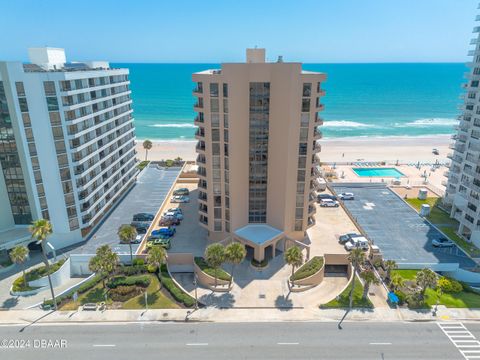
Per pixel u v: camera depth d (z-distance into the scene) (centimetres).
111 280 4959
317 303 4675
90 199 5953
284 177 5256
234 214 5569
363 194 8362
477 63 6259
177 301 4638
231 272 5250
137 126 18775
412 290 4834
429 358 3738
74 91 5222
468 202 6284
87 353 3794
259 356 3756
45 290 4872
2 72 4719
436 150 13325
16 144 5106
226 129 5062
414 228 6650
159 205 7338
